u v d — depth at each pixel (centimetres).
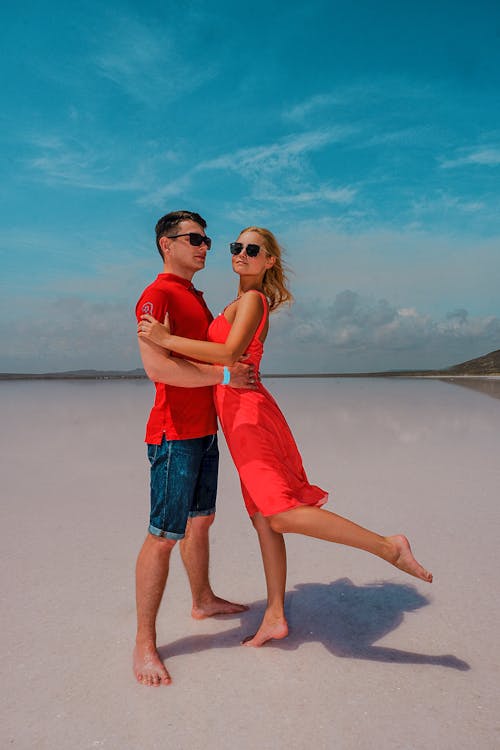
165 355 225
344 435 744
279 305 277
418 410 1093
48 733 171
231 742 166
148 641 210
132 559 306
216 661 215
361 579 285
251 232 256
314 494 242
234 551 325
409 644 222
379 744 164
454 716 176
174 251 246
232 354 227
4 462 570
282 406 1207
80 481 487
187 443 229
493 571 286
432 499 420
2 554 315
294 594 271
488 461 558
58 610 249
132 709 183
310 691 192
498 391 1791
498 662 207
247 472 228
